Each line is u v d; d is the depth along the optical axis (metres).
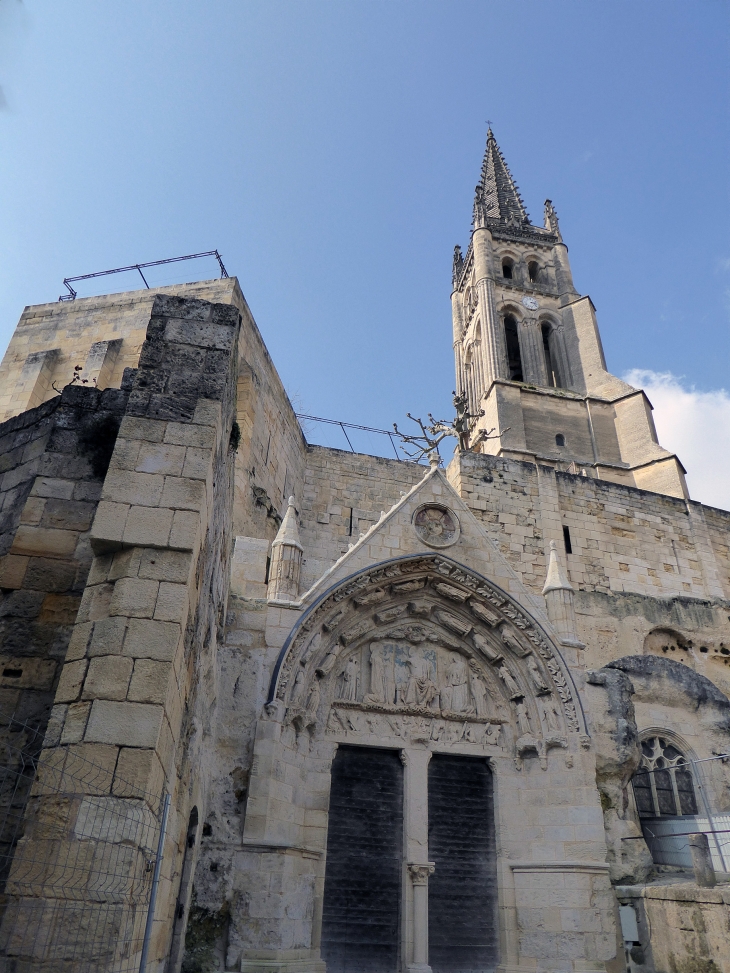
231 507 14.33
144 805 6.68
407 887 14.86
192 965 11.76
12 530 9.99
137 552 8.15
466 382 56.84
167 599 7.89
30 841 6.46
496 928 15.04
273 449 26.17
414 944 14.30
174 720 8.27
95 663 7.41
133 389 9.42
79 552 9.53
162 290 26.55
